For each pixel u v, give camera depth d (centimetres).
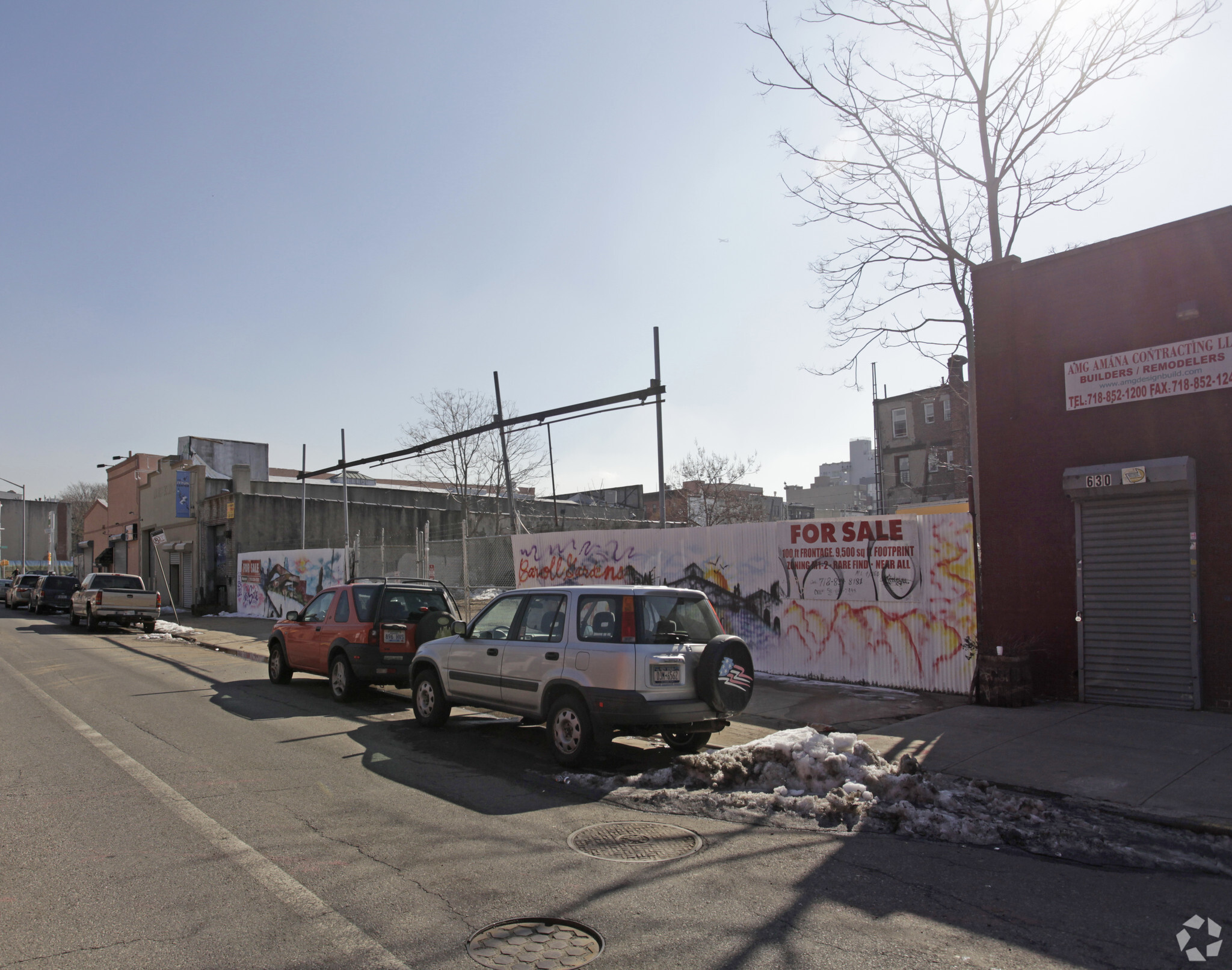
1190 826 586
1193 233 987
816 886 489
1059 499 1078
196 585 3662
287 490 4116
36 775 738
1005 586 1115
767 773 706
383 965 382
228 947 400
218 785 707
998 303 1148
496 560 2545
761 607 1355
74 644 2134
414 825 602
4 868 507
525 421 1745
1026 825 597
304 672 1392
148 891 470
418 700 1013
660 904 458
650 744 906
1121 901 467
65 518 9475
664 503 1493
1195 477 960
